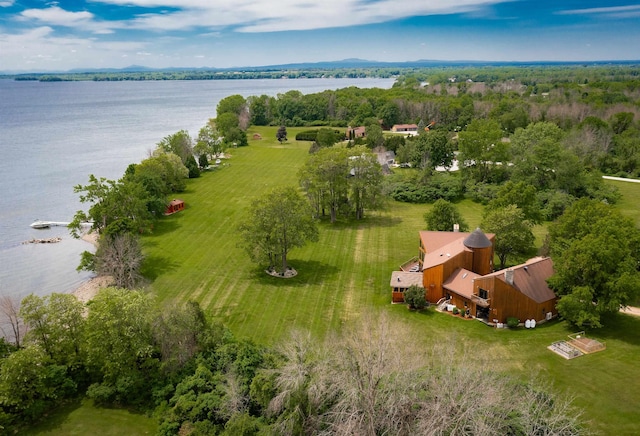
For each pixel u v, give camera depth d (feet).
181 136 424.87
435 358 140.67
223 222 285.84
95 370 131.54
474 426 93.09
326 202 287.28
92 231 257.14
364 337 151.33
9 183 376.27
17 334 141.38
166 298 191.31
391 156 458.50
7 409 118.62
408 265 219.20
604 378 130.72
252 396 111.96
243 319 175.11
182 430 107.96
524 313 164.66
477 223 280.10
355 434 95.40
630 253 161.89
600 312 156.04
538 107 629.10
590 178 331.77
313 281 207.62
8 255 244.83
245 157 490.49
